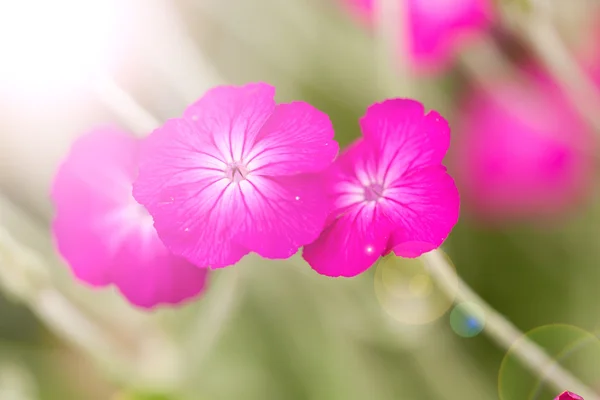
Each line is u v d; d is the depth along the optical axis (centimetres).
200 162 30
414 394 39
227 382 40
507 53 40
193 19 41
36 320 41
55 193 33
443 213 30
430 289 37
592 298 39
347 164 30
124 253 33
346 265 30
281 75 41
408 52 38
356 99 41
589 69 40
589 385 38
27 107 40
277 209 30
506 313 40
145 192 30
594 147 39
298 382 40
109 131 33
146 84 40
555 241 40
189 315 39
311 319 39
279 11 41
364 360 39
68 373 40
